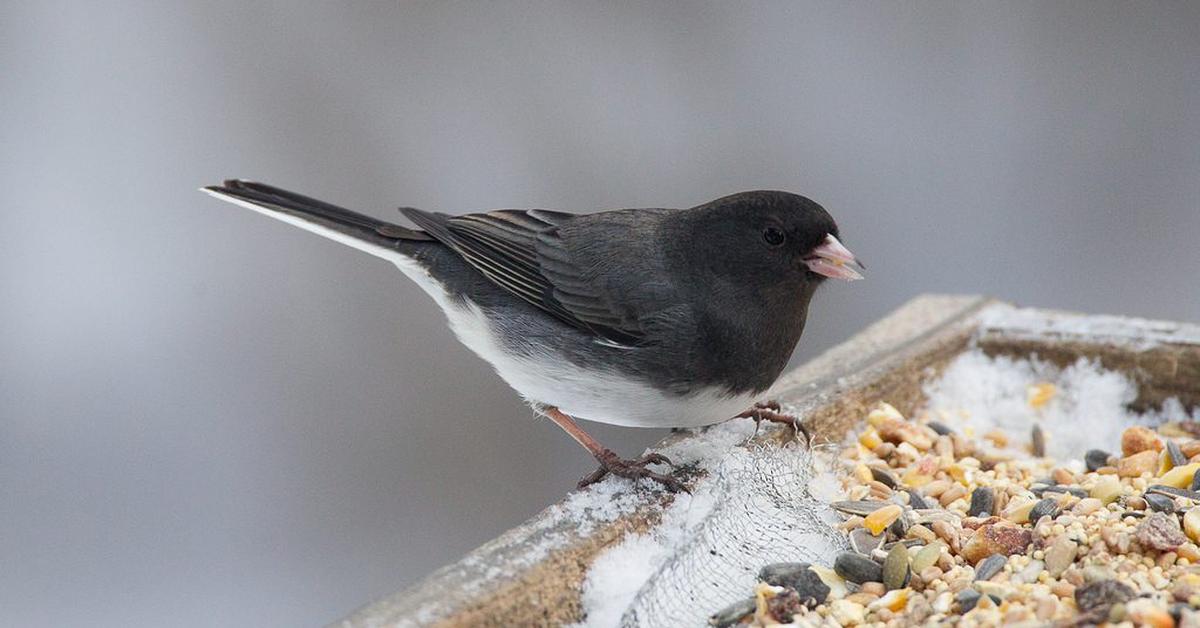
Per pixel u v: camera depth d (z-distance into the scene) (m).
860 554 6.57
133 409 12.59
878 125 14.55
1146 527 6.20
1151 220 13.77
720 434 7.72
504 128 14.23
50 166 13.59
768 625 6.02
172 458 12.39
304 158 13.82
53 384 12.71
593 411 7.94
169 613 11.23
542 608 6.08
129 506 12.07
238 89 13.91
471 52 14.41
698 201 14.14
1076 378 8.72
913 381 8.69
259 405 12.75
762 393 7.68
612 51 14.66
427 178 13.91
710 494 6.98
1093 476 7.46
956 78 14.83
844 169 14.26
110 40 13.91
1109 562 6.11
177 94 13.85
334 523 12.28
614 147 14.23
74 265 13.44
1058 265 13.57
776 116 14.51
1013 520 6.86
